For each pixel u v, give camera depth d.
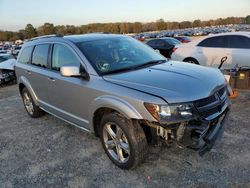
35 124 5.67
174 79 3.40
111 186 3.32
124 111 3.25
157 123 3.06
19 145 4.72
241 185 3.14
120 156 3.60
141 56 4.42
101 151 4.20
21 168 3.94
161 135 3.21
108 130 3.67
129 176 3.48
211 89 3.29
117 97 3.35
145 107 3.07
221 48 8.55
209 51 8.81
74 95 4.12
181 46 9.76
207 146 3.24
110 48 4.31
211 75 3.67
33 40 5.66
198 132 3.09
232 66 8.29
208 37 9.02
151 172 3.51
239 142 4.10
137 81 3.40
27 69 5.51
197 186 3.18
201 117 3.11
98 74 3.75
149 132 3.41
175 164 3.63
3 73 11.53
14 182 3.60
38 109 5.79
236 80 6.01
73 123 4.46
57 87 4.50
